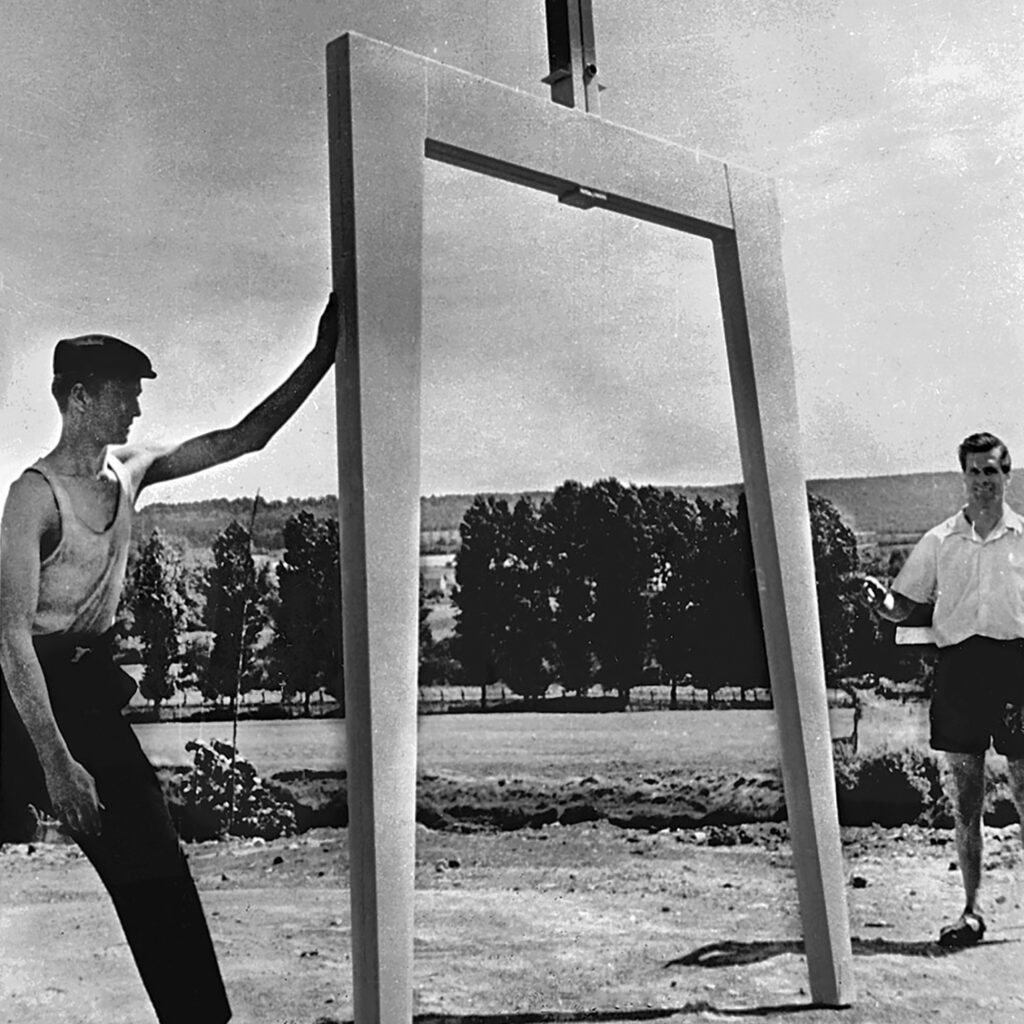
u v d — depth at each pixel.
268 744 7.36
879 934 5.58
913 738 7.31
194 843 7.08
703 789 8.00
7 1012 4.83
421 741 8.15
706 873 6.93
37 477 5.05
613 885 6.70
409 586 3.61
